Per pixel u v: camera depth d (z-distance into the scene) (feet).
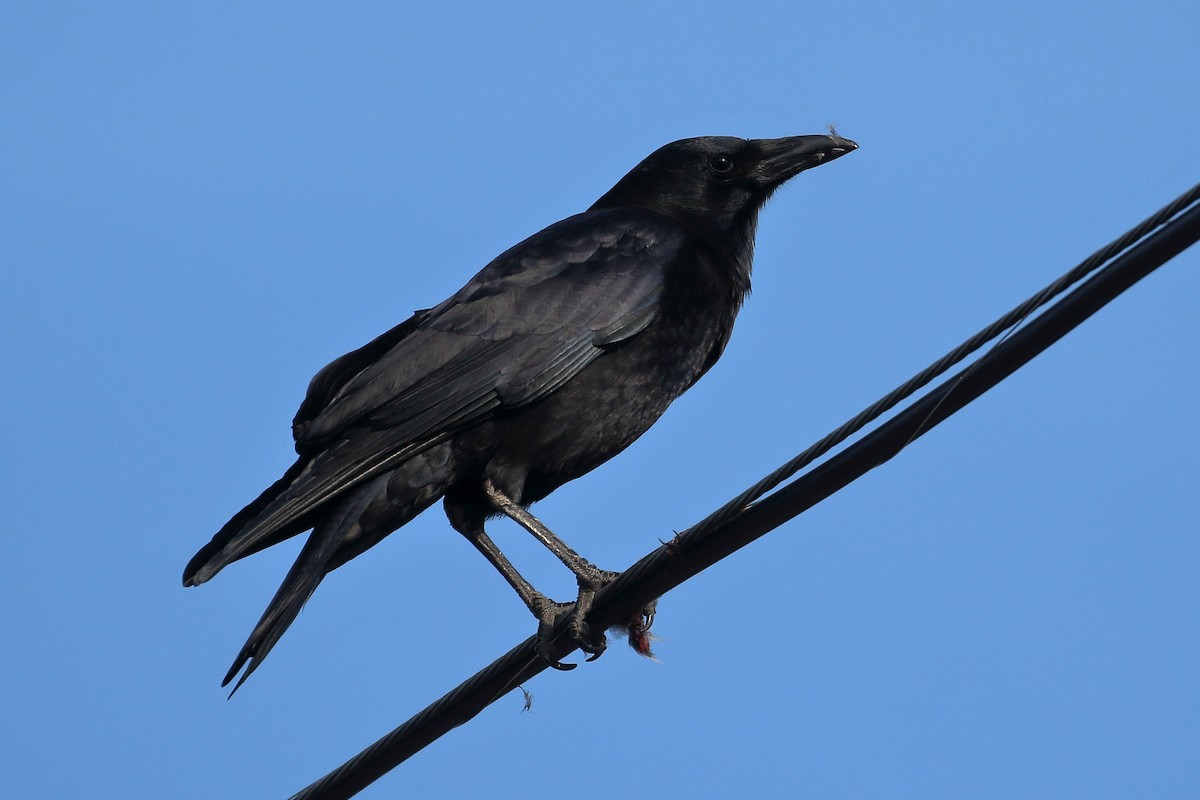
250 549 42.04
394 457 41.63
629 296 44.52
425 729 36.73
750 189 49.62
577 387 43.62
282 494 40.40
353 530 40.86
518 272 44.75
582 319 43.80
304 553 39.83
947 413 29.58
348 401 42.11
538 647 37.91
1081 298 27.50
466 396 42.39
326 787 36.63
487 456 42.75
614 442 44.83
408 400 42.06
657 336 44.88
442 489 42.32
